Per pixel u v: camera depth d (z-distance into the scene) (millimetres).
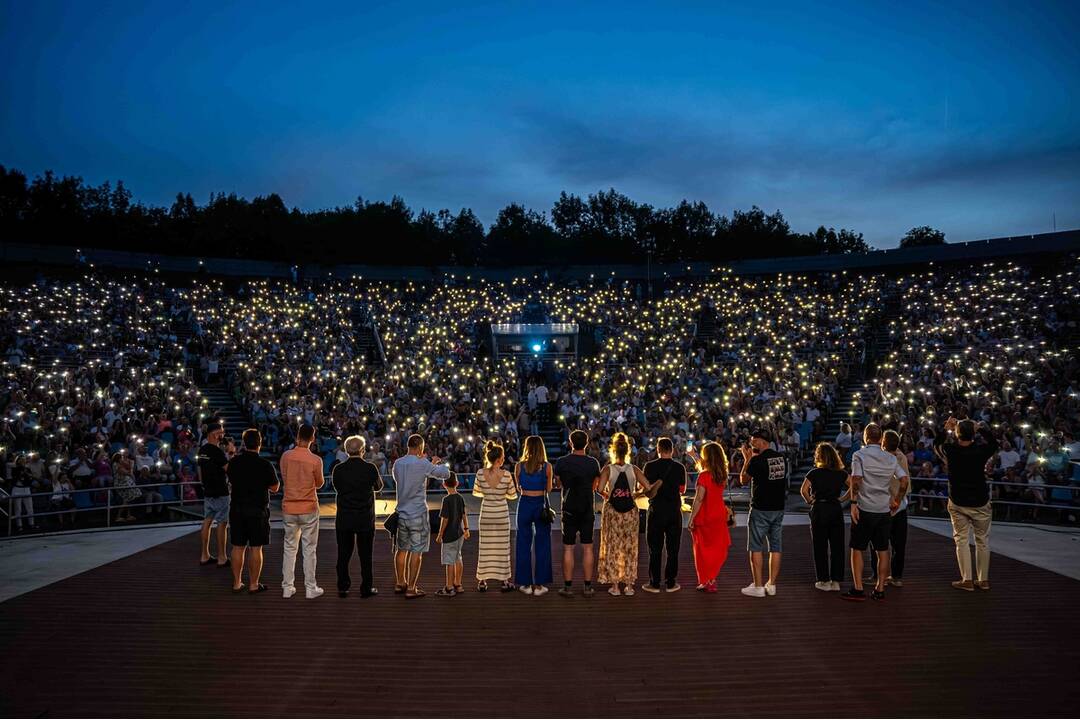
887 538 8469
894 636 7191
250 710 5527
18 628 7508
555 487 9484
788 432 21547
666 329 36031
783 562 10656
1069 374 21812
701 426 21250
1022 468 15422
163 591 9000
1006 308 29391
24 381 22047
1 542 12438
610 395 26516
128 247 48312
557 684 6035
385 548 11992
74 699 5719
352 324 36656
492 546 9000
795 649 6848
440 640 7148
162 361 27500
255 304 35781
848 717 5395
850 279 40656
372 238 58500
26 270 37594
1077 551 11156
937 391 21938
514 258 65125
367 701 5699
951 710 5500
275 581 9594
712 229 68875
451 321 37312
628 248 67500
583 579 9805
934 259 39688
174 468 17078
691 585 9328
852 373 28766
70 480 16125
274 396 24828
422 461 8891
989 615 7863
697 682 6066
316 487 8891
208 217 54062
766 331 32531
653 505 8945
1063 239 35969
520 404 26266
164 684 6039
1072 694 5797
